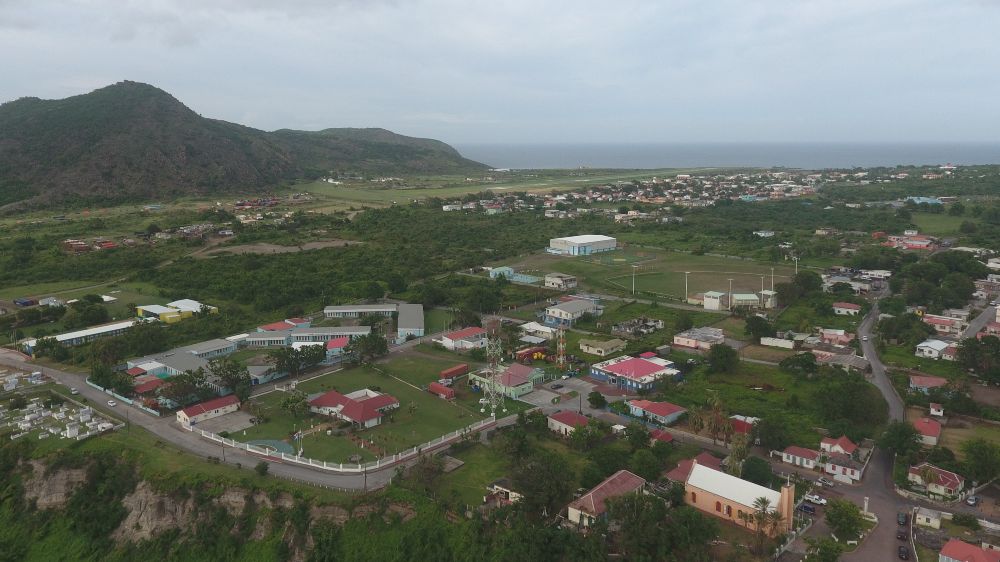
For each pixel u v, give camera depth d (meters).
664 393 157.25
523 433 123.69
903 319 198.38
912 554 94.75
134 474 119.94
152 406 148.75
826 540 93.00
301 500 108.00
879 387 158.12
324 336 197.75
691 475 110.75
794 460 123.06
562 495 105.31
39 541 115.00
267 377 166.88
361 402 142.00
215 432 135.25
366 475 115.75
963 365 167.38
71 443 128.88
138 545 110.75
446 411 147.75
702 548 91.94
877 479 117.00
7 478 123.88
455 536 100.31
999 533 99.19
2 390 158.50
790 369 167.88
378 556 100.38
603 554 91.75
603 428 134.62
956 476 111.50
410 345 198.12
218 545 107.31
